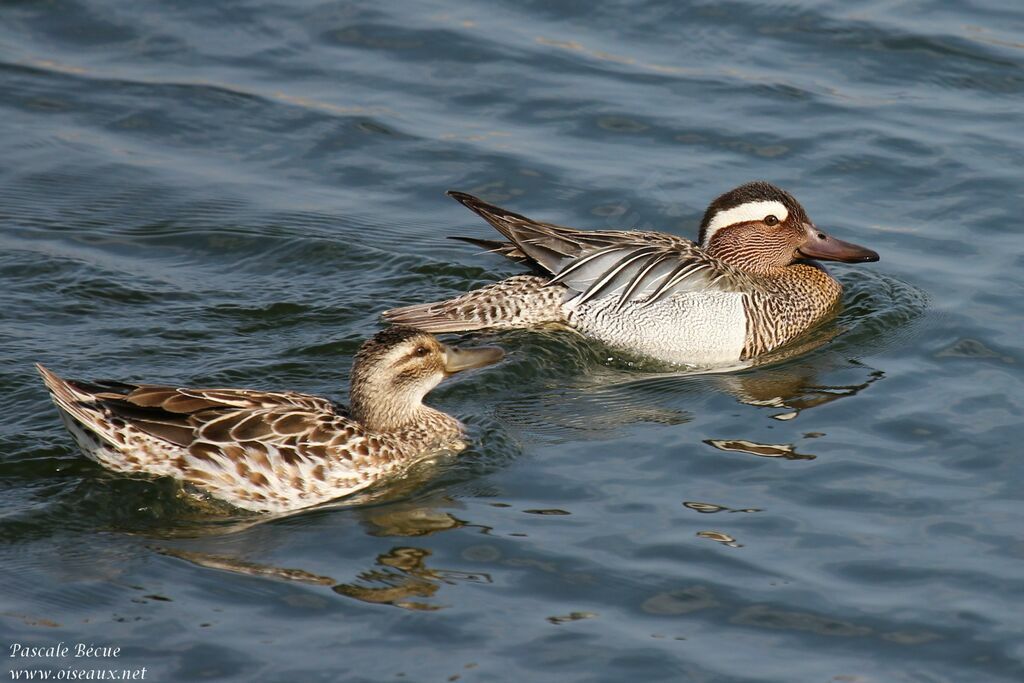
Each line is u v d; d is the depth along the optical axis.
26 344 14.85
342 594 11.06
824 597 11.15
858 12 22.59
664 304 16.22
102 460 12.59
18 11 22.06
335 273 17.06
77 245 17.20
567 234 16.41
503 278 17.17
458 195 16.41
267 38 21.80
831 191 18.81
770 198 16.98
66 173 18.83
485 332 16.11
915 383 14.85
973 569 11.52
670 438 13.74
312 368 14.83
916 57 21.55
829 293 16.95
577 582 11.29
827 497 12.61
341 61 21.36
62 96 20.39
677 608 11.01
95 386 12.74
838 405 14.46
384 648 10.39
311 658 10.25
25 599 10.86
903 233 18.00
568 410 14.49
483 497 12.63
